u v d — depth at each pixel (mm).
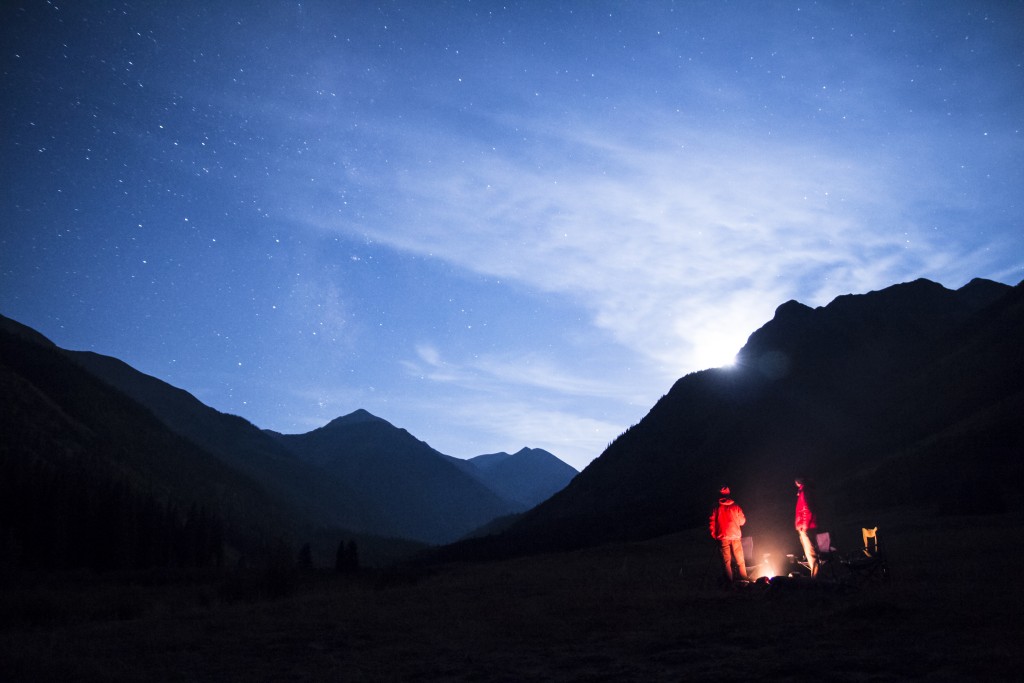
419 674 8047
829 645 8148
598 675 7496
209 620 13438
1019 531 24031
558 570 24703
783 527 44781
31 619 17969
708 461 108938
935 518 35062
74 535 68625
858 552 13594
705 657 8055
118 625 13562
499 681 7508
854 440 91688
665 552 32031
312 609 14422
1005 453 49125
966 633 8094
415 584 23969
